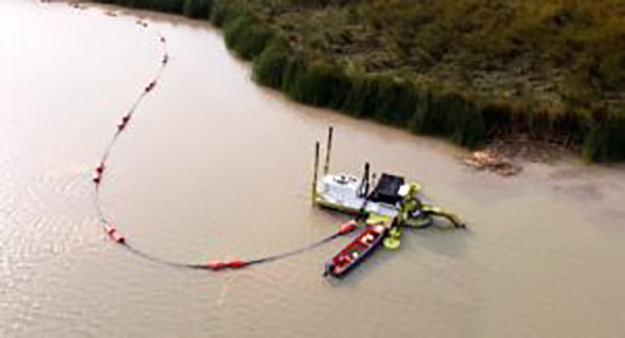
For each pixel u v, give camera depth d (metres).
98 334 22.38
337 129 37.41
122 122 36.66
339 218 29.20
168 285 24.78
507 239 28.28
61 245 26.72
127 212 29.03
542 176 33.19
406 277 25.77
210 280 25.11
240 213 29.31
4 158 32.69
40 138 34.78
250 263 26.12
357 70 40.62
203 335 22.55
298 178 32.25
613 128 34.81
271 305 24.05
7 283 24.53
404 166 33.84
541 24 46.75
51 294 24.09
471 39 45.44
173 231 27.89
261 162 33.59
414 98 37.34
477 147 35.53
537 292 25.31
